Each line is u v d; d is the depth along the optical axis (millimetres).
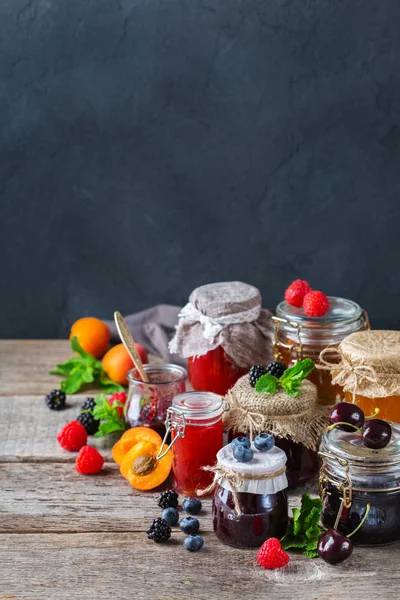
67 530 1295
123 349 1914
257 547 1230
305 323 1558
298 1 2443
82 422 1652
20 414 1754
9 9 2457
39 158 2568
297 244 2643
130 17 2459
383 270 2664
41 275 2674
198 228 2629
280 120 2535
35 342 2262
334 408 1247
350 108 2523
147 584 1143
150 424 1523
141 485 1423
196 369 1703
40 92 2518
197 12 2453
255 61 2490
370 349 1391
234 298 1683
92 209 2611
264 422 1384
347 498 1209
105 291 2688
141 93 2516
